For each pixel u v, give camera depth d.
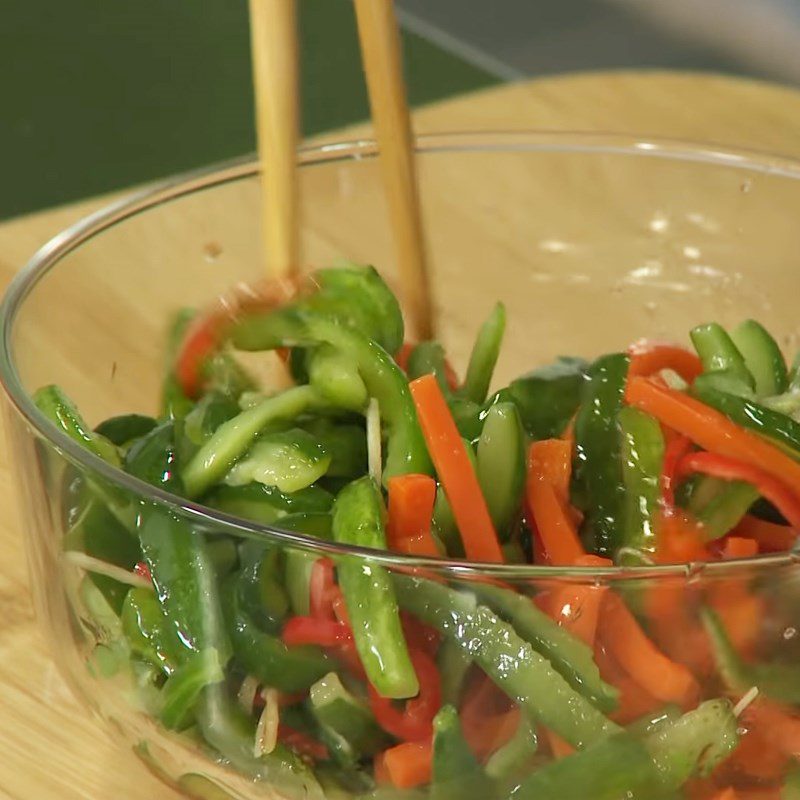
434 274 0.88
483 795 0.68
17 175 1.37
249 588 0.67
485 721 0.67
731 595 0.66
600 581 0.66
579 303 0.89
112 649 0.70
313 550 0.66
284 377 0.78
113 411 0.79
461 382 0.84
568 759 0.67
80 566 0.70
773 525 0.73
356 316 0.77
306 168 0.84
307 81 1.48
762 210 0.86
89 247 0.78
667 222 0.88
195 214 0.81
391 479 0.71
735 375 0.76
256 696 0.68
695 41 1.76
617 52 1.75
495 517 0.73
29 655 0.80
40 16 1.67
